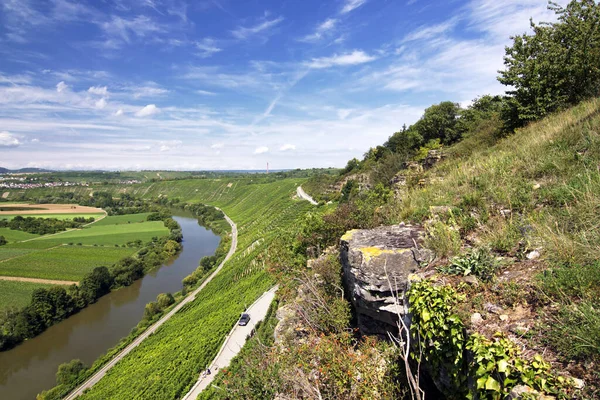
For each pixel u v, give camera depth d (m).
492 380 2.92
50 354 34.69
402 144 32.19
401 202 9.85
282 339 8.41
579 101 12.45
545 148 7.89
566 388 2.56
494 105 29.97
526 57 14.76
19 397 28.03
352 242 6.54
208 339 26.36
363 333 6.52
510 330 3.29
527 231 4.83
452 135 29.03
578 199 5.05
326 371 5.42
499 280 4.09
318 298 7.75
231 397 6.71
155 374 24.41
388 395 4.83
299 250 13.64
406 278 5.41
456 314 3.67
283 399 5.84
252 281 38.19
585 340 2.66
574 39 12.92
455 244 5.37
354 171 58.56
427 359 4.05
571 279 3.35
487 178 7.76
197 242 85.75
